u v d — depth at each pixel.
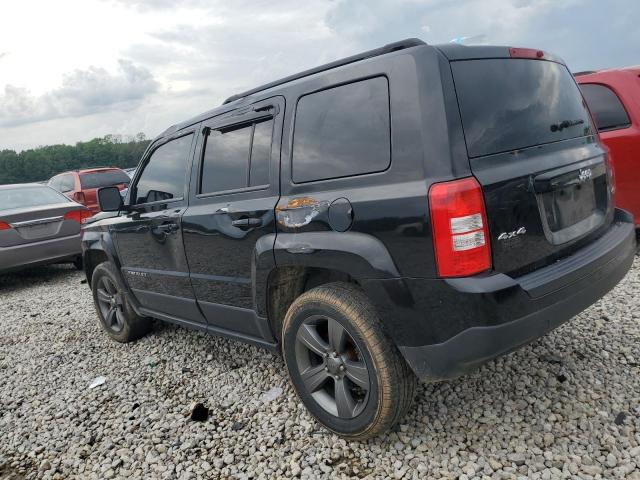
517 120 2.29
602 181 2.75
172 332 4.68
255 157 2.92
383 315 2.22
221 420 3.01
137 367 4.00
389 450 2.46
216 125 3.29
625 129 4.50
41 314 6.14
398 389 2.28
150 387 3.60
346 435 2.50
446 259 1.99
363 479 2.30
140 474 2.61
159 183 3.82
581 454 2.24
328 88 2.54
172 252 3.57
